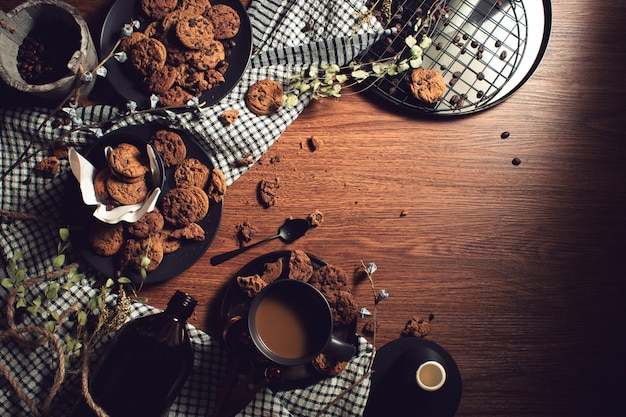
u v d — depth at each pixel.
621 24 0.84
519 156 0.82
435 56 0.81
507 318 0.80
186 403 0.73
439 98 0.80
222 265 0.76
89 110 0.75
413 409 0.75
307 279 0.73
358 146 0.80
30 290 0.72
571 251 0.82
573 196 0.82
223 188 0.73
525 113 0.82
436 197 0.81
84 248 0.71
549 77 0.83
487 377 0.79
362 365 0.74
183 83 0.74
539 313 0.81
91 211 0.71
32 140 0.68
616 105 0.83
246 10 0.79
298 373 0.72
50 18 0.73
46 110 0.74
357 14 0.79
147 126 0.74
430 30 0.81
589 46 0.83
